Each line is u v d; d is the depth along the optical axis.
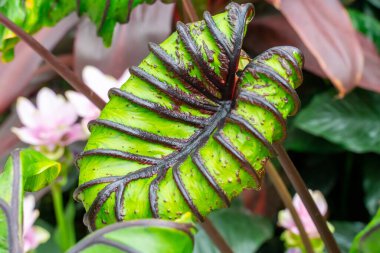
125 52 1.95
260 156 0.79
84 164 0.83
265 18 2.39
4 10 1.20
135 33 1.97
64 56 2.43
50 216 2.82
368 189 2.38
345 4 2.71
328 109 2.33
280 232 2.51
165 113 0.83
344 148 2.33
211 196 0.79
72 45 2.63
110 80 1.58
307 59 2.13
